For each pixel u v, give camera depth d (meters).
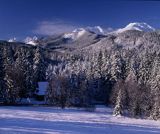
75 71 115.06
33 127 41.09
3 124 42.16
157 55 119.31
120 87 91.75
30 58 123.00
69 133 38.59
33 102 98.56
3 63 94.06
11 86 91.00
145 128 55.56
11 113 66.50
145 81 104.12
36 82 105.31
